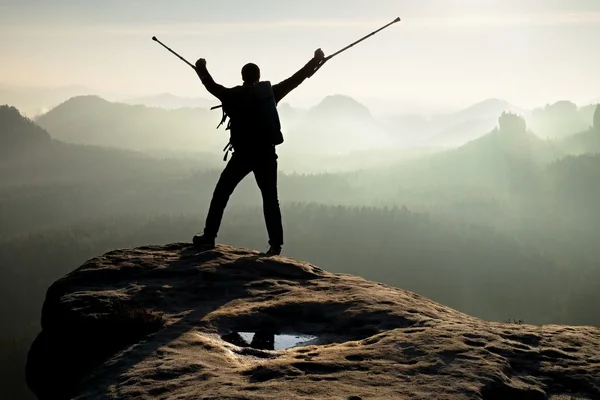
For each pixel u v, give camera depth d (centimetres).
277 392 385
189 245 870
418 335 502
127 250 837
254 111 773
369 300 629
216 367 461
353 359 455
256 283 712
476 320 588
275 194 805
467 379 406
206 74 784
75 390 477
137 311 586
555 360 456
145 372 453
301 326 592
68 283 712
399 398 373
